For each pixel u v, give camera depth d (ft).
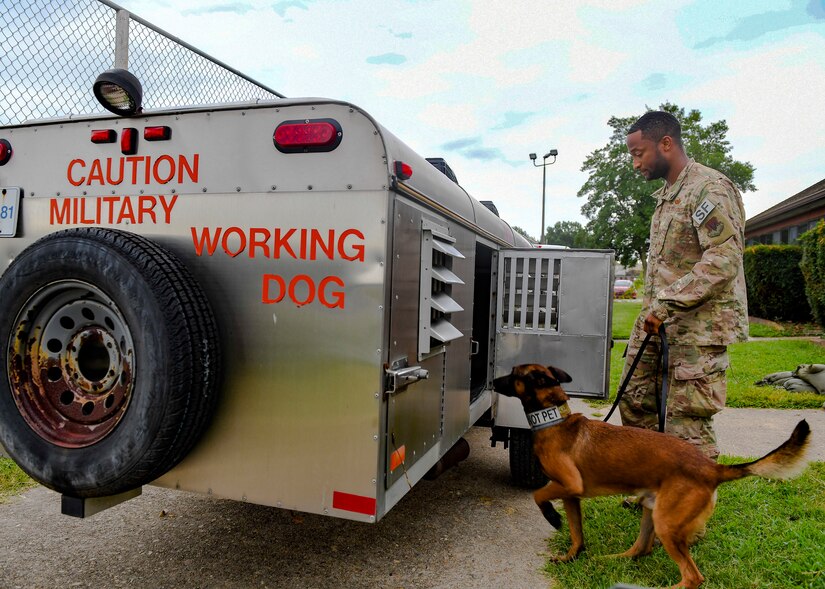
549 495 9.34
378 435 6.81
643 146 10.82
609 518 11.04
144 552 9.59
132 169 7.88
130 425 6.82
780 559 9.30
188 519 10.95
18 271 7.54
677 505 8.07
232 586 8.57
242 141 7.33
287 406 7.16
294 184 7.10
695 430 10.27
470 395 12.12
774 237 80.48
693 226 10.28
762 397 22.61
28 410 7.77
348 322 6.90
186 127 7.59
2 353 7.73
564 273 12.55
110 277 6.95
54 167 8.35
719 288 9.47
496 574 9.13
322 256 6.99
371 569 9.22
